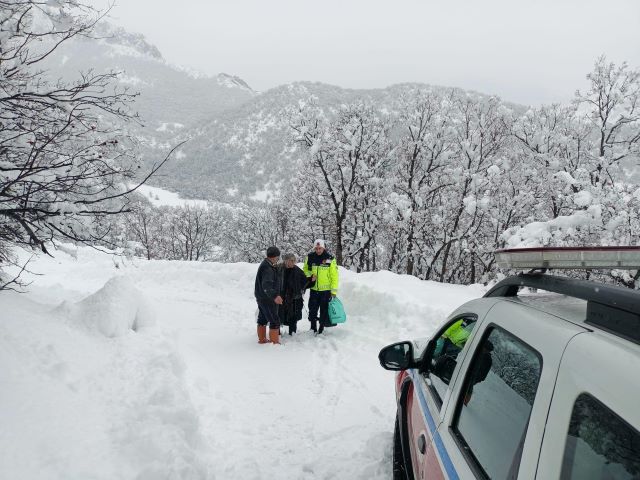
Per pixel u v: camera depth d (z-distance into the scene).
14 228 4.41
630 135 17.14
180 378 4.84
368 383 5.90
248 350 7.35
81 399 3.68
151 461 3.24
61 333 4.63
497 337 2.15
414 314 8.91
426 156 24.81
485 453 1.81
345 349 7.34
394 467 3.49
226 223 55.03
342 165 26.27
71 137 4.39
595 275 11.71
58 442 2.99
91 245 4.56
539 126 19.39
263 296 7.63
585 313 1.79
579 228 13.13
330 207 27.61
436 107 24.89
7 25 3.91
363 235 27.81
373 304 9.76
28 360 3.79
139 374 4.53
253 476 3.71
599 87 17.42
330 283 8.29
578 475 1.25
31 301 5.52
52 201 4.08
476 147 22.66
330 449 4.22
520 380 1.77
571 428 1.33
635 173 17.14
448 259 29.45
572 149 18.38
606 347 1.36
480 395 2.10
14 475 2.56
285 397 5.42
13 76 4.13
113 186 4.57
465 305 2.90
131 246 4.80
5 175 4.02
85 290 12.74
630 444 1.10
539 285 2.07
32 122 4.14
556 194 18.50
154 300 12.17
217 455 3.96
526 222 20.95
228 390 5.57
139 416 3.79
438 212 24.25
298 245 32.03
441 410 2.46
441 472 2.12
